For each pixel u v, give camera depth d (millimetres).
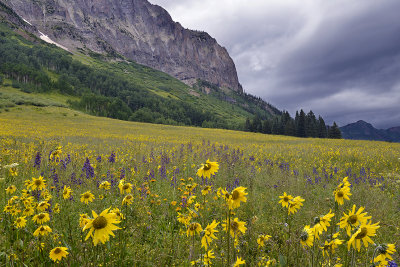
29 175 6020
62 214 3703
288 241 2822
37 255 2588
